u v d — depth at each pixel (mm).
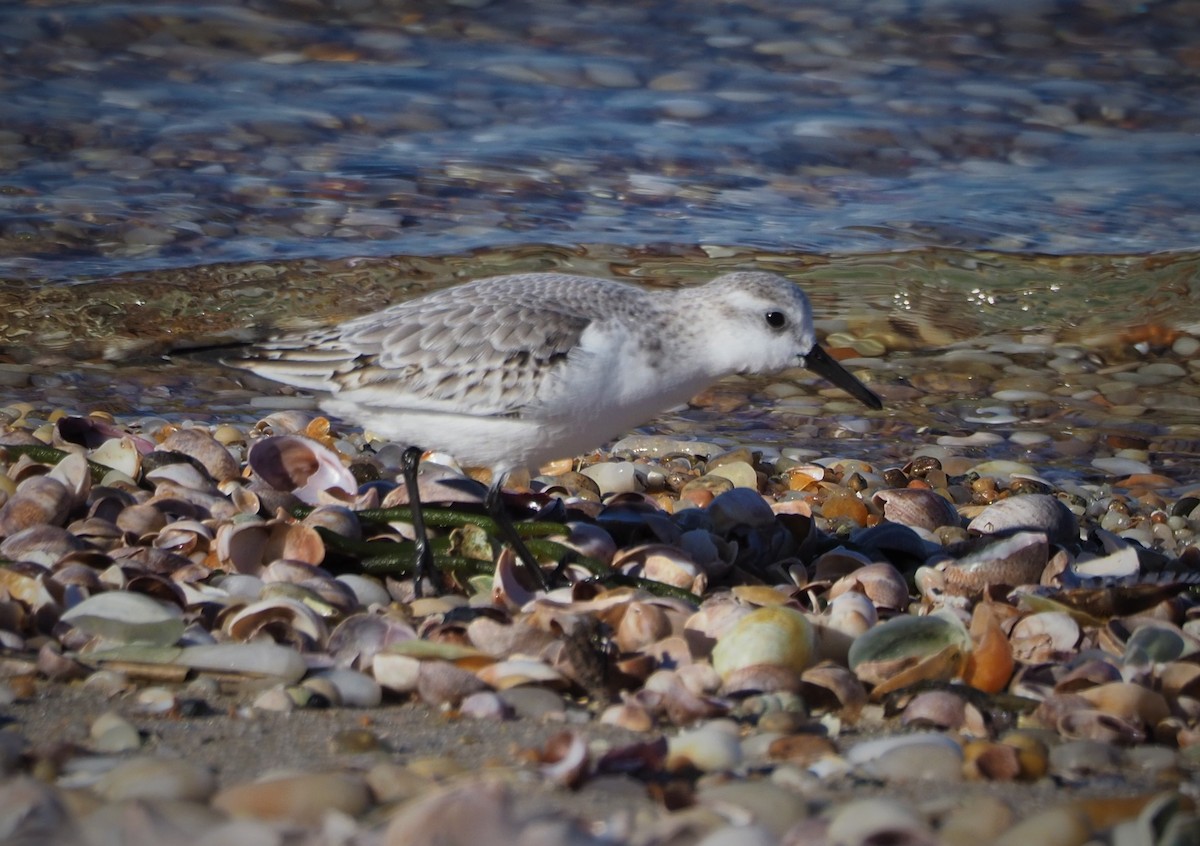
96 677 7363
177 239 17312
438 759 6395
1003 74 23312
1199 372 15719
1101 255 18062
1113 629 8516
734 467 12109
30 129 19750
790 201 19375
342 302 16062
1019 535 9477
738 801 5977
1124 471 13383
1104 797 6367
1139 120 21984
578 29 24344
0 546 8938
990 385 15344
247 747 6668
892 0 25438
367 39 23516
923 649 7934
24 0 23781
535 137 20656
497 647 7820
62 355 14812
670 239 18078
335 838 5555
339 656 7848
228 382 14812
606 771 6453
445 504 10148
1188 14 25094
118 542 9336
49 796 5680
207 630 8164
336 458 10461
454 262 17109
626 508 10250
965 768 6574
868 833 5582
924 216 18984
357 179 19125
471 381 9047
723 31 24469
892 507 11062
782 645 7680
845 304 16859
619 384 9125
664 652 7906
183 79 21688
